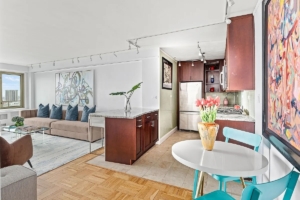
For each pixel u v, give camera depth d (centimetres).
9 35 302
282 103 109
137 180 235
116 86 466
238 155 138
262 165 120
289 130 98
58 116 513
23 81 605
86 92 509
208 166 118
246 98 319
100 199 192
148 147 346
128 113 315
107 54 450
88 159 309
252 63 219
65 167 274
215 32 287
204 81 518
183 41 336
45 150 356
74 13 221
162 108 419
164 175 249
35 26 262
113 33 294
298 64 88
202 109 152
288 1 100
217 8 208
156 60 394
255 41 210
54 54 445
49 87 582
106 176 245
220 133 255
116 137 294
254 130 234
